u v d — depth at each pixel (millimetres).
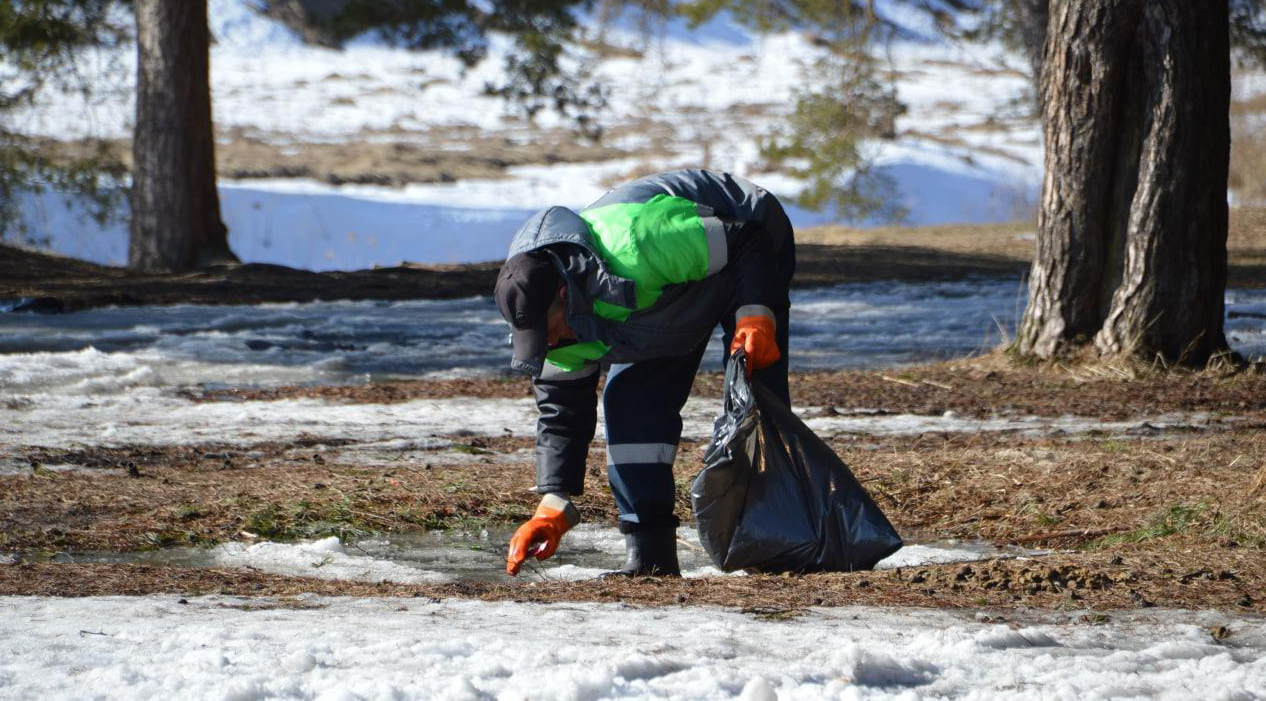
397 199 148375
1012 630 11844
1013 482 23547
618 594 14258
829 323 56438
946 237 100875
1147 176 38312
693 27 110250
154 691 9148
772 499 16359
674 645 10969
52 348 44656
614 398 16875
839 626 12242
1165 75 37844
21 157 91750
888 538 16203
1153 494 21734
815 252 87188
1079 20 38406
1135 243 38562
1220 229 39000
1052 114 39375
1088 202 39062
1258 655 11359
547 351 15508
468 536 20672
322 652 10469
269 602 13477
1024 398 35344
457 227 136750
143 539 19391
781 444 16391
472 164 170750
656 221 15258
